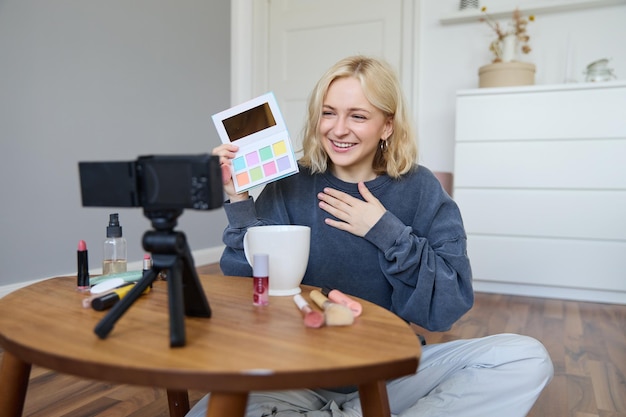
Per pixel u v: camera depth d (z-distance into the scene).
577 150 2.42
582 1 2.60
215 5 3.41
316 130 0.96
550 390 1.39
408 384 0.90
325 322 0.56
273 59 3.36
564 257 2.48
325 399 0.91
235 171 0.85
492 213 2.57
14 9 2.09
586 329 1.97
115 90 2.62
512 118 2.51
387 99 0.89
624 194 2.37
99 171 0.55
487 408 0.82
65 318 0.58
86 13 2.43
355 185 0.96
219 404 0.46
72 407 1.26
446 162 2.99
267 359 0.45
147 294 0.70
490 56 2.88
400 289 0.86
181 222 3.21
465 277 0.84
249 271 0.89
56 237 2.33
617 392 1.38
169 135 3.02
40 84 2.22
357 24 3.14
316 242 0.95
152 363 0.44
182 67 3.11
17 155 2.14
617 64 2.66
